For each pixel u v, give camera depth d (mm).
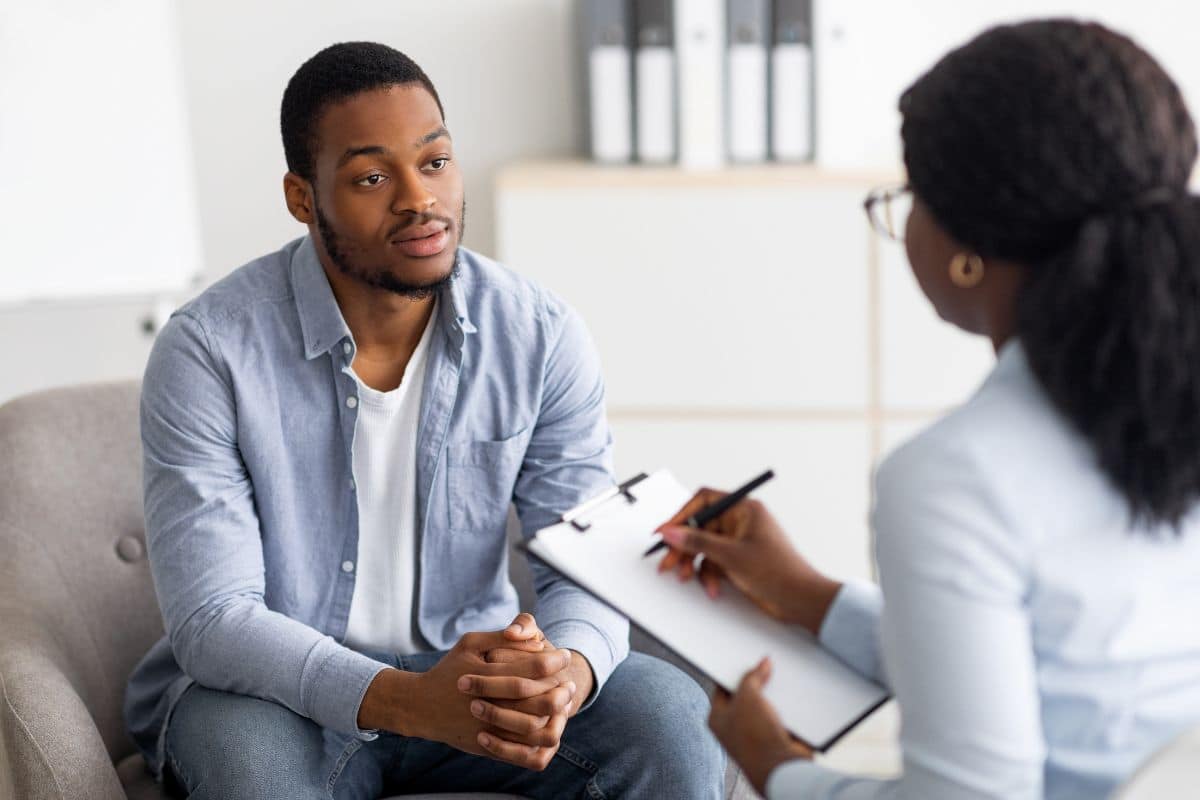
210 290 2510
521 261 4676
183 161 4457
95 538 2744
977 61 1460
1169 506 1411
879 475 1513
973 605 1431
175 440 2400
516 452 2605
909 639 1458
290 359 2455
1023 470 1443
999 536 1433
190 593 2367
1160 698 1482
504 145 5035
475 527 2604
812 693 1731
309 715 2291
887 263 4586
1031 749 1425
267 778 2215
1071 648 1468
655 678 2465
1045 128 1397
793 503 4781
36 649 2377
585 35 4715
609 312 4691
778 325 4656
